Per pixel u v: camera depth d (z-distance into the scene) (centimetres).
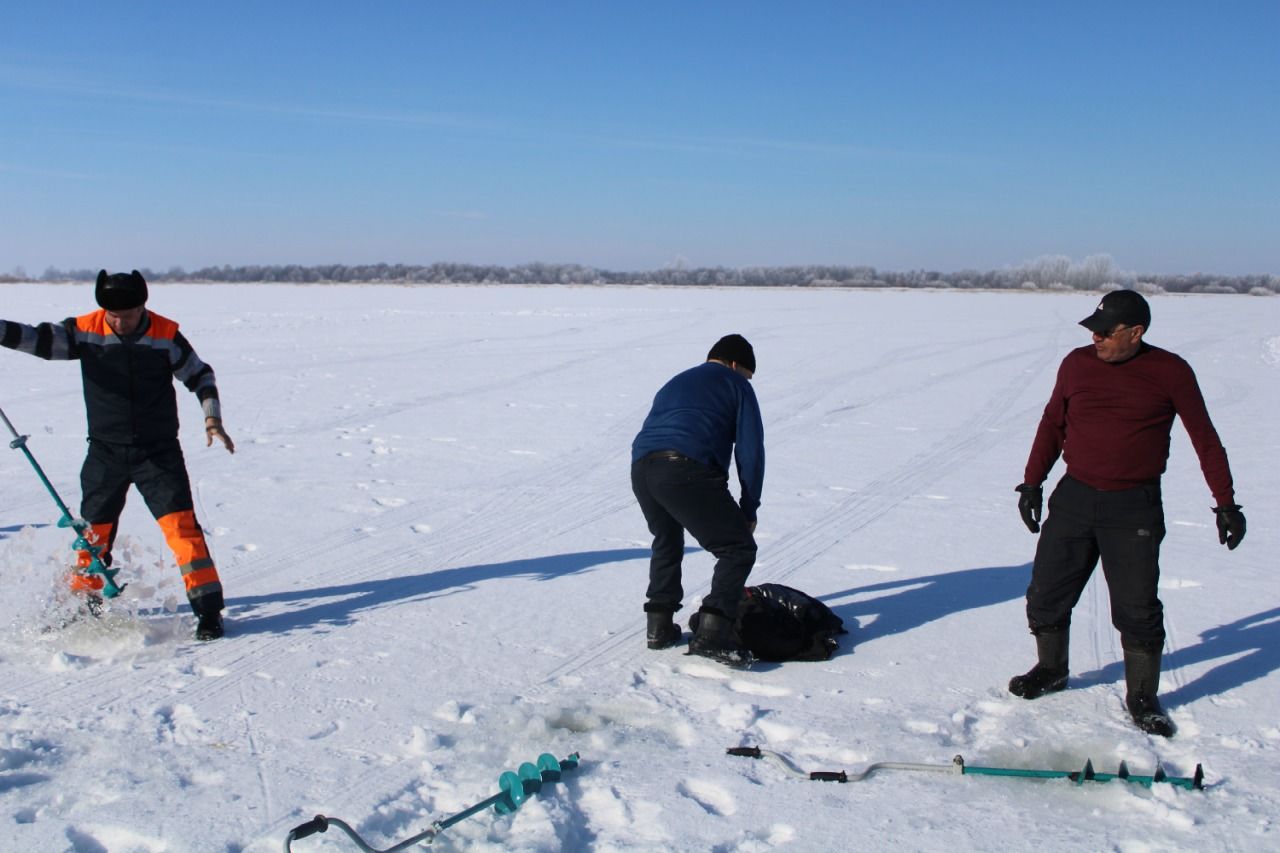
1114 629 547
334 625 545
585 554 698
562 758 390
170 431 529
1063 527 440
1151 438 422
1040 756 396
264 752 394
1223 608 583
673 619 564
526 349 2255
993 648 518
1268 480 957
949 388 1639
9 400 1414
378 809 346
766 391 1605
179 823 338
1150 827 344
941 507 853
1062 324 3192
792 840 335
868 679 477
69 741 402
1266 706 445
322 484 913
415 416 1321
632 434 1202
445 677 473
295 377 1719
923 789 369
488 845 323
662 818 346
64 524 513
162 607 568
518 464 1021
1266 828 341
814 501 874
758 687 466
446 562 675
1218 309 4466
